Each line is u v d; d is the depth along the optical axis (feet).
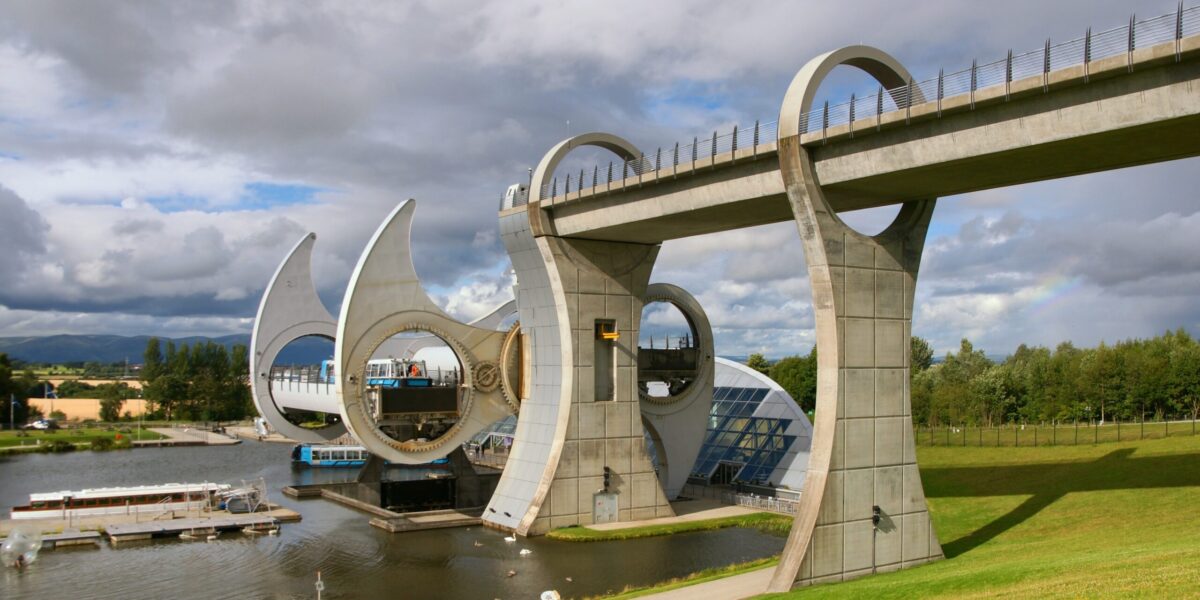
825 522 132.16
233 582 150.92
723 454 245.86
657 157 165.37
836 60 138.10
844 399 135.64
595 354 200.95
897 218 148.56
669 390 232.73
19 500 243.81
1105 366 302.04
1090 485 167.53
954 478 200.13
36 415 527.81
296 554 171.94
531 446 202.49
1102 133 107.45
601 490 196.34
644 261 206.08
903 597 111.96
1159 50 100.48
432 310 210.79
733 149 150.10
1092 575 103.71
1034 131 112.68
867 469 137.18
